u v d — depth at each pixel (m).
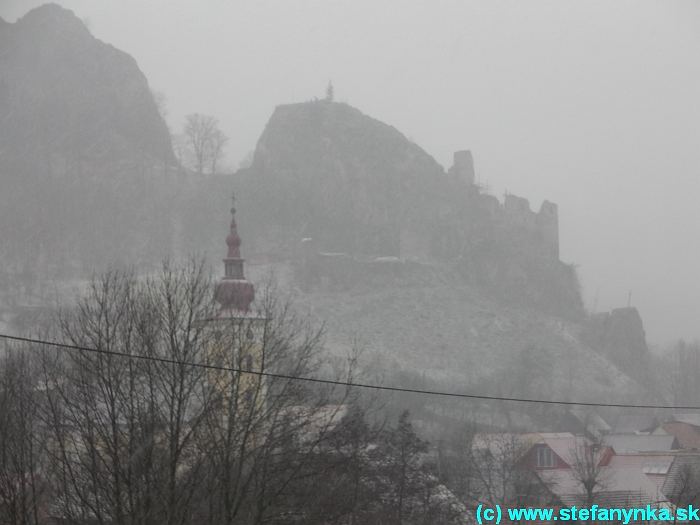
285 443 99.19
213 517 92.44
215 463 92.12
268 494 95.19
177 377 95.69
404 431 149.25
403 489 144.25
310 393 108.88
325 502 100.25
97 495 89.00
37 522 84.25
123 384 94.62
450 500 160.62
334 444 112.31
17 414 91.38
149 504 86.69
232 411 93.44
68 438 94.00
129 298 103.94
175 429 91.25
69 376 94.75
